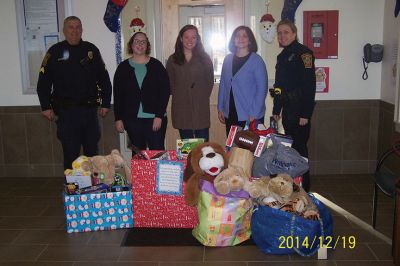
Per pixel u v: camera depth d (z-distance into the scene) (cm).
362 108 445
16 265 269
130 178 331
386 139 421
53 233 313
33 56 447
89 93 376
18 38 444
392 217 336
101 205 311
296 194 276
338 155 451
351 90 443
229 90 362
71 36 363
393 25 404
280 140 301
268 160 290
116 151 334
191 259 271
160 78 368
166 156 317
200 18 440
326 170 454
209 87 381
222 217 279
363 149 450
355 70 440
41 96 371
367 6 430
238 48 359
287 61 350
